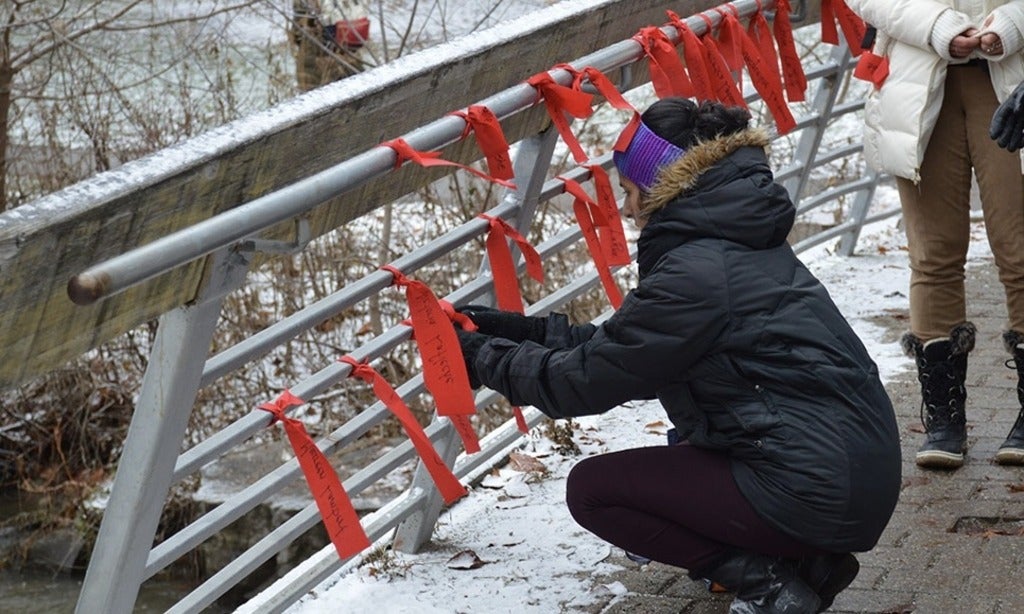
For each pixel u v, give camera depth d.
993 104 4.14
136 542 2.74
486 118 3.17
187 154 2.47
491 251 3.51
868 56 4.41
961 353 4.33
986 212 4.25
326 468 2.95
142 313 2.47
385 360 7.57
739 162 2.92
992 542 3.79
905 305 6.16
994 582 3.56
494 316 3.24
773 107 4.91
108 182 2.31
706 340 2.87
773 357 2.88
